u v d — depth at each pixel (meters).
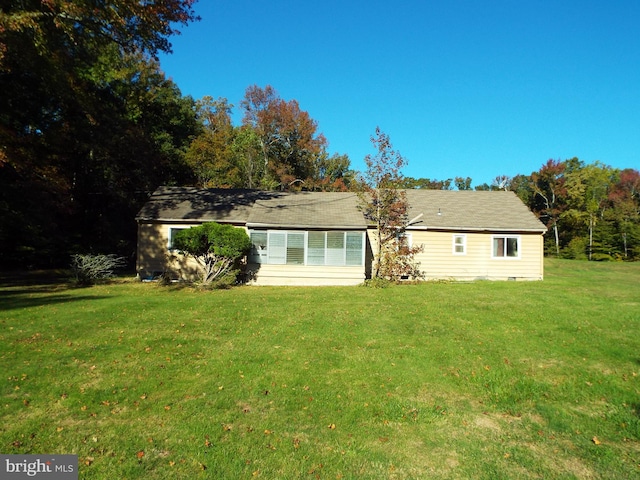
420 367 6.70
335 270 18.52
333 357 7.12
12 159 18.41
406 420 4.96
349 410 5.17
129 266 28.09
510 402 5.53
